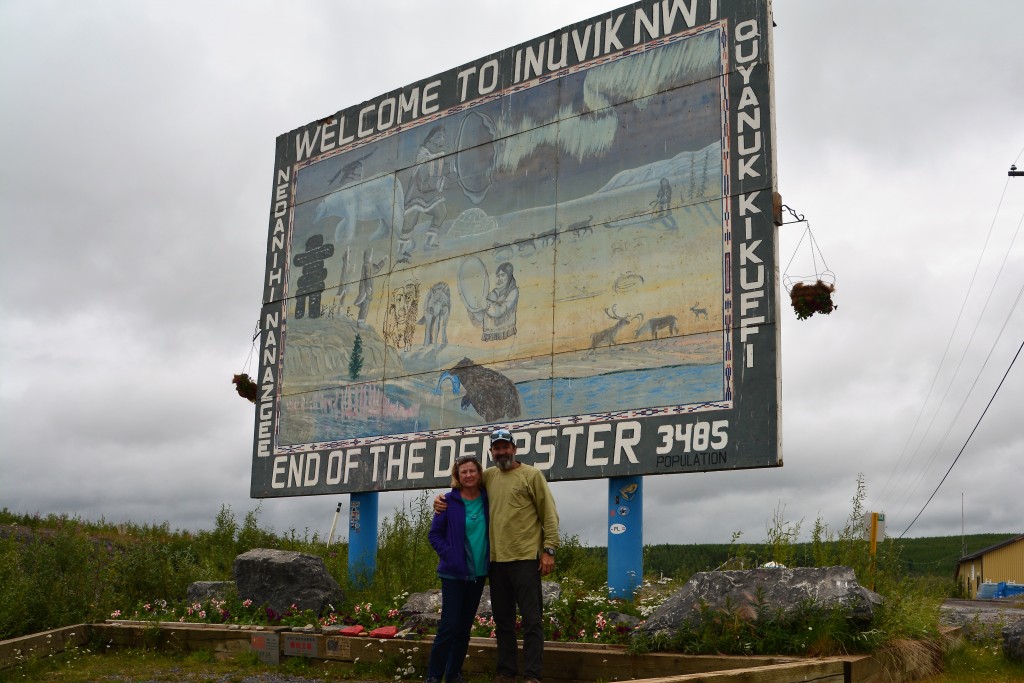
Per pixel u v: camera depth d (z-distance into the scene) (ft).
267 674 33.12
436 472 44.19
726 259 36.94
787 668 24.34
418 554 45.80
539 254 42.60
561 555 48.83
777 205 36.19
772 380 34.78
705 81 39.11
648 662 28.12
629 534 37.65
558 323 41.24
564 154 42.88
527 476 26.81
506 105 45.55
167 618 41.47
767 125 37.04
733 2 38.96
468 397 43.75
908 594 32.50
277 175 55.16
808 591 28.53
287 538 69.92
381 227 49.44
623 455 37.91
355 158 51.52
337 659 33.71
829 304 37.78
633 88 41.22
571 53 43.70
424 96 49.19
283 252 53.78
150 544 63.46
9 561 43.09
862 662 26.58
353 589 44.42
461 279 45.32
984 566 167.02
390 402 46.88
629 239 39.81
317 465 49.21
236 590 43.34
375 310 48.60
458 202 46.34
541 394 41.09
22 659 35.83
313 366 50.72
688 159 38.86
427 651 31.81
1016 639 33.60
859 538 34.73
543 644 27.71
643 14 41.55
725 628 28.25
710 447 35.73
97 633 40.01
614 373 39.01
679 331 37.52
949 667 31.89
